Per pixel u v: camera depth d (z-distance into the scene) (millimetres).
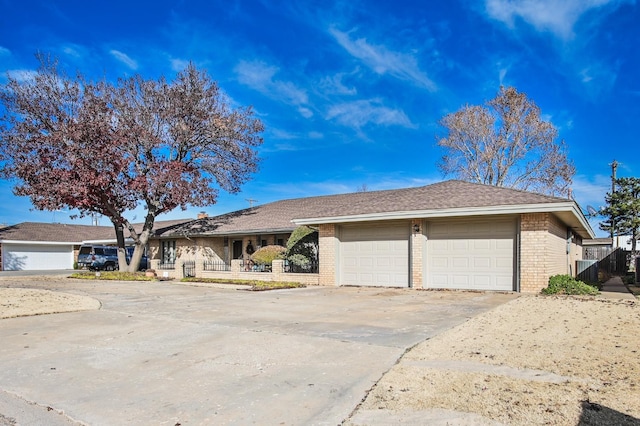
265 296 13125
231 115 24766
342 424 3617
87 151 21672
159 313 9789
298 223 17359
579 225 17172
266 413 3885
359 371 4996
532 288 12789
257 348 6215
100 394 4492
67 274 28594
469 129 33406
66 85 22734
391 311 9516
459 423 3520
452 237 14461
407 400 4066
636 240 34812
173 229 27062
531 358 5363
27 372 5305
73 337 7281
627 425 3422
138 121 23734
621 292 13828
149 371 5246
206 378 4914
